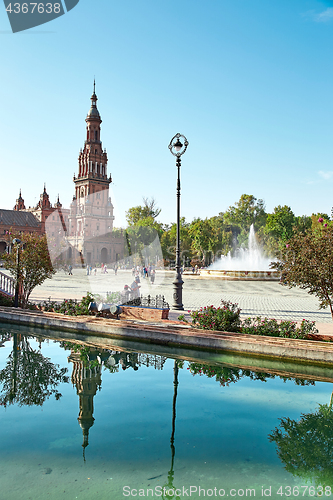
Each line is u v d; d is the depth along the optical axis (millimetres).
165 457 4051
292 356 8273
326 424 4984
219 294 21594
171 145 13914
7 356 8477
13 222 83500
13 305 13797
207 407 5539
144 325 10172
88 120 87688
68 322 11508
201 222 70375
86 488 3391
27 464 3879
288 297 20766
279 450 4254
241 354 8836
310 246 9305
